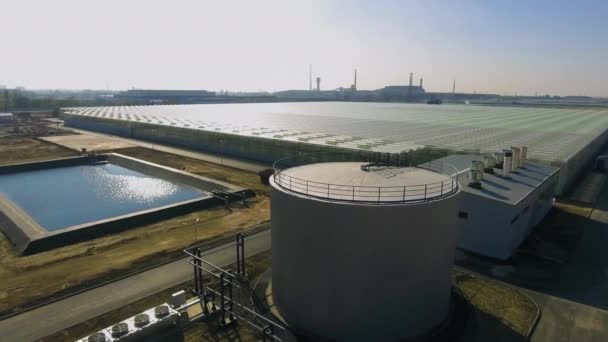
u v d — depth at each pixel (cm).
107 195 4662
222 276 2084
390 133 6744
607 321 2083
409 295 1858
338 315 1877
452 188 2023
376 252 1764
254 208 3947
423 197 1856
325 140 5850
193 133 7569
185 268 2662
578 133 6806
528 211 3109
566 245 3016
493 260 2778
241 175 5297
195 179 4962
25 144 8019
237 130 7288
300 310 1992
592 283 2470
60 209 4169
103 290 2378
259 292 2348
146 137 8869
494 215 2773
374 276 1795
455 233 2027
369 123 8525
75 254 2875
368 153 4819
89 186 5053
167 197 4562
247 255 2864
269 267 2675
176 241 3112
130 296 2316
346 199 1798
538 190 3238
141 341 1555
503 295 2327
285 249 2002
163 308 1650
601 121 9481
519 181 3303
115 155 6644
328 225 1778
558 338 1947
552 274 2578
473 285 2441
